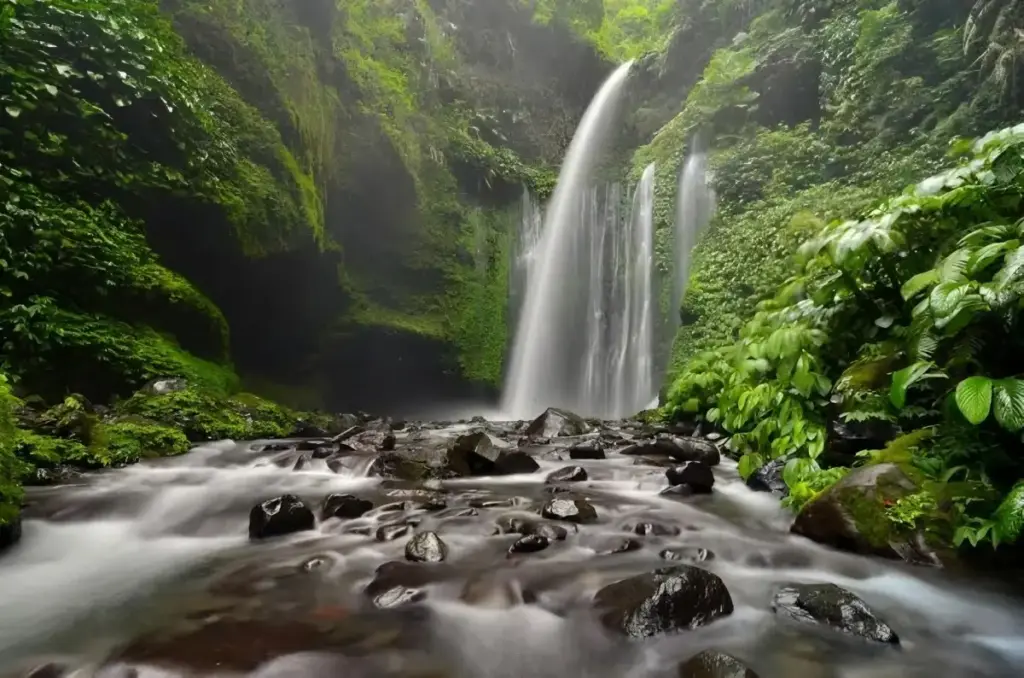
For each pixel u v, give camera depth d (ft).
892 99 39.60
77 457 16.70
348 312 44.09
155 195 27.14
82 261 23.36
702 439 24.20
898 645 7.72
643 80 67.21
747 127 48.93
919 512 10.78
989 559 10.00
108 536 12.41
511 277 57.00
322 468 18.58
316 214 37.40
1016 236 12.21
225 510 14.03
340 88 44.29
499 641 7.80
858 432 14.39
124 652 7.36
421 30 57.67
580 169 63.77
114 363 22.79
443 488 15.99
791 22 50.83
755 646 7.62
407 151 48.19
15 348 20.62
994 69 33.81
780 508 14.33
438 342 47.39
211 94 31.50
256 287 34.37
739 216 43.39
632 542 11.39
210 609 8.66
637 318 50.37
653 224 50.29
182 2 32.73
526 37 71.46
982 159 14.80
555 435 27.04
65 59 24.38
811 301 17.67
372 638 7.77
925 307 12.41
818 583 9.49
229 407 25.34
